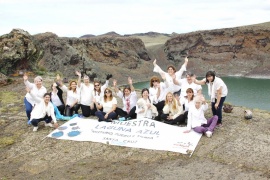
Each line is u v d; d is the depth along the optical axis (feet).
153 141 32.53
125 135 34.19
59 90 42.16
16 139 36.11
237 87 301.84
